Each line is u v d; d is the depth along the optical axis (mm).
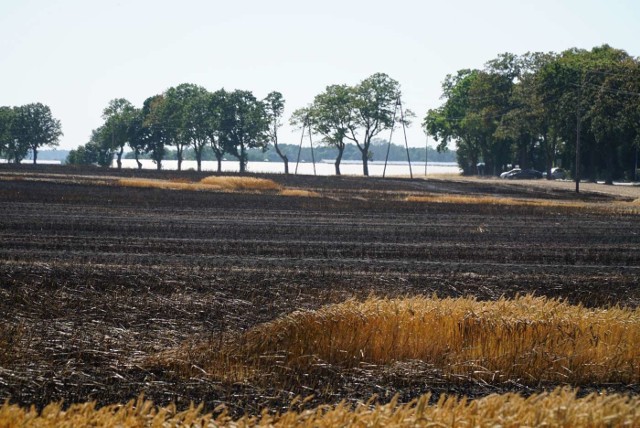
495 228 62688
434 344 23812
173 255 43312
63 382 20234
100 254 42781
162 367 21812
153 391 19859
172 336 25594
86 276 35250
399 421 14055
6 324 26047
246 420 14820
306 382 21188
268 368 21844
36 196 77812
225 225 58750
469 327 24875
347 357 22875
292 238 52375
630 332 25062
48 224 55844
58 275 35281
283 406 19219
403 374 21906
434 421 14078
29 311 28406
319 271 39188
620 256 47969
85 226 55375
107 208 69375
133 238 50031
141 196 82062
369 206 79250
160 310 29297
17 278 34281
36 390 19594
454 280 37812
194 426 14273
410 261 44062
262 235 53500
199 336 25469
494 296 34781
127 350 23391
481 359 22906
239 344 23547
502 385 21844
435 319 25219
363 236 54469
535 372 22594
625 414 14539
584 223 69062
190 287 33875
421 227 61500
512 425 14125
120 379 20641
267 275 37312
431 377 21859
